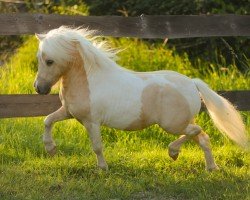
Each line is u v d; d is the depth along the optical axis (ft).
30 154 37.29
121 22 38.22
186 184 31.63
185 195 30.53
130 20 38.37
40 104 37.50
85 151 38.40
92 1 62.28
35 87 31.37
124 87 31.81
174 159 33.94
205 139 33.63
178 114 31.96
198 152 37.76
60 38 30.96
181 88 32.14
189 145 40.01
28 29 36.78
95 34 37.83
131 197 30.32
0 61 60.64
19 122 41.09
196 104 32.50
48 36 31.14
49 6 65.10
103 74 31.86
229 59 54.80
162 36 38.99
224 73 50.01
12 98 37.06
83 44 31.40
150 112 31.94
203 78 51.55
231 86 47.78
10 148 38.32
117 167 34.45
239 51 54.13
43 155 37.55
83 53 31.45
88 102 31.58
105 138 41.06
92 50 31.53
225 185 31.42
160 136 41.27
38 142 38.68
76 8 62.49
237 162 36.37
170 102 31.89
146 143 40.29
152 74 32.65
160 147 39.93
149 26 38.68
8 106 37.04
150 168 34.63
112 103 31.71
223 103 32.73
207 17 39.52
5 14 36.37
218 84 48.08
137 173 33.68
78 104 31.60
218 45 55.06
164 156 36.60
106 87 31.68
